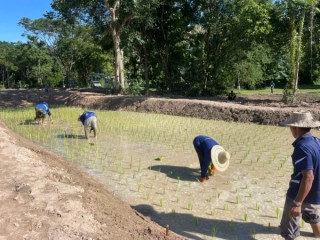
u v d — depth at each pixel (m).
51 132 15.01
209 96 30.77
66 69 58.94
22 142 11.03
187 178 8.84
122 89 29.88
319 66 26.94
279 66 48.03
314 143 4.76
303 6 20.98
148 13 27.95
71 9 28.52
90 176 9.06
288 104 21.31
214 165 8.30
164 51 32.78
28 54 68.31
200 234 6.00
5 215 5.02
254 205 7.16
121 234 5.07
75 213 5.34
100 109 24.83
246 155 10.84
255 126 16.25
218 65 30.97
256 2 24.91
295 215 4.83
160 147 12.08
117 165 10.03
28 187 6.05
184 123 17.25
